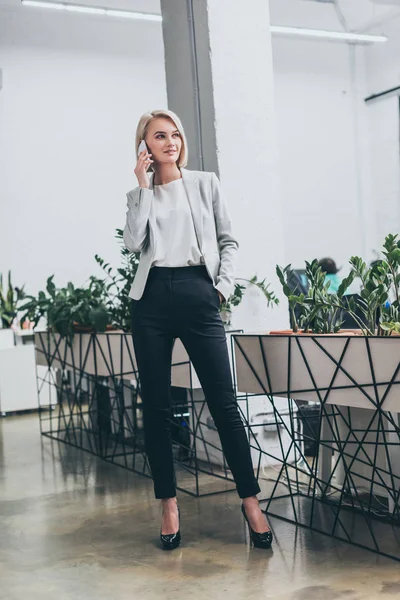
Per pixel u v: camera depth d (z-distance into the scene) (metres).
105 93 8.57
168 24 3.82
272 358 2.58
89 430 4.37
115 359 3.80
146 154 2.39
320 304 2.53
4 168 8.02
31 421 5.83
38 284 8.13
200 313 2.38
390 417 2.36
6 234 8.00
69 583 2.15
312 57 10.30
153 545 2.47
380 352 2.12
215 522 2.69
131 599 2.00
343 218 10.51
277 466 3.54
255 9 3.68
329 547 2.31
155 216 2.41
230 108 3.61
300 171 10.23
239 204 3.61
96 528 2.72
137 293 2.42
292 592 1.96
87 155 8.45
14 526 2.82
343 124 10.51
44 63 8.27
